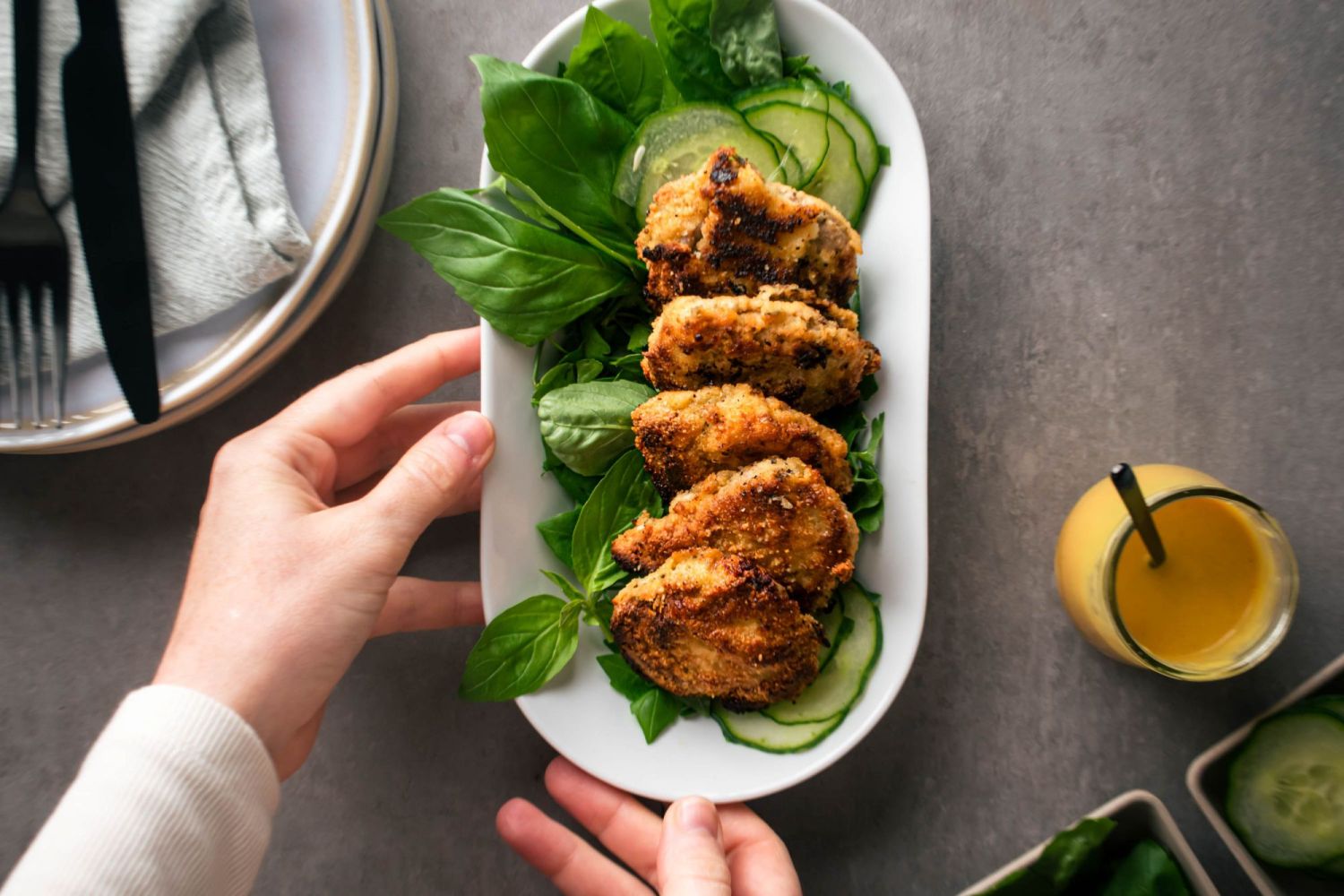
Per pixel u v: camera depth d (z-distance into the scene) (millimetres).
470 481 539
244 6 555
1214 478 611
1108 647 583
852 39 536
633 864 583
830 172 542
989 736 612
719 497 518
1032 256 615
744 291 520
